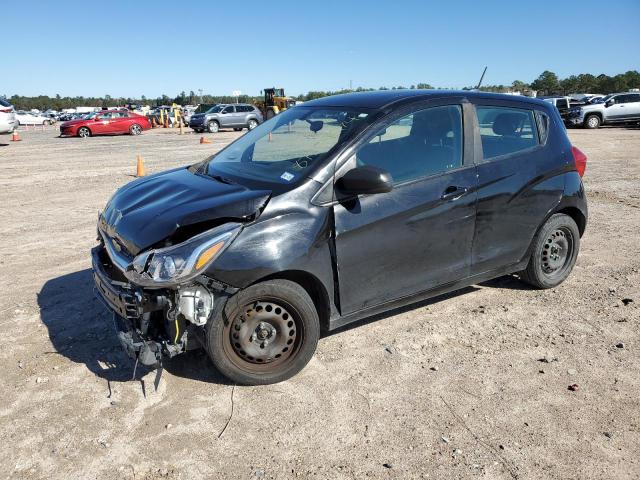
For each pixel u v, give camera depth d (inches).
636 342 162.9
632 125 1157.7
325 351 159.3
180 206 136.4
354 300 150.5
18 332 172.2
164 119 1704.0
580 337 166.2
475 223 169.3
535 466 112.3
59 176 504.7
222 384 143.0
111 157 679.7
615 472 110.5
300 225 137.0
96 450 118.3
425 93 168.4
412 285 161.2
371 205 147.4
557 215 195.8
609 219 306.7
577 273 219.8
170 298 125.9
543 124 189.9
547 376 144.9
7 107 907.4
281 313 139.6
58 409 132.5
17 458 115.9
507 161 176.1
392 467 112.5
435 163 161.5
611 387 139.7
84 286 211.5
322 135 156.9
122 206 150.6
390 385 141.7
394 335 168.7
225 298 131.9
